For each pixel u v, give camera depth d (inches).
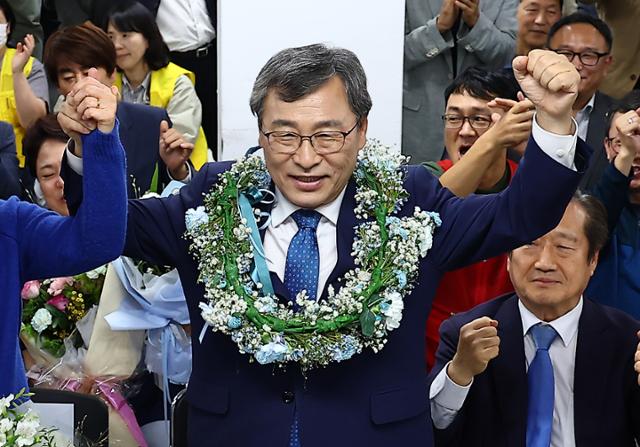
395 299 109.3
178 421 141.9
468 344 136.5
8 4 233.6
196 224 113.7
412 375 112.5
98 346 160.2
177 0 240.1
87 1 246.8
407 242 112.1
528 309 146.9
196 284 115.7
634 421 143.4
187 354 160.1
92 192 104.6
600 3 234.5
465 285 168.4
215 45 242.7
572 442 143.8
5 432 99.1
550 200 105.9
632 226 178.7
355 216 115.4
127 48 222.2
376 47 215.8
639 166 176.4
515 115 152.9
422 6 240.7
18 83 218.7
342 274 112.5
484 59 235.1
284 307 111.7
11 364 109.0
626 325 145.9
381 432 110.4
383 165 117.1
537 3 229.8
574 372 143.6
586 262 145.0
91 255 105.8
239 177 117.0
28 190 204.8
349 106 110.5
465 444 144.8
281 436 110.1
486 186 172.6
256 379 111.9
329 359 108.6
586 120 215.5
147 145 199.0
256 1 212.7
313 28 214.2
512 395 143.0
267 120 110.4
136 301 159.6
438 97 235.1
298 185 111.0
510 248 110.8
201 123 233.0
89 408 144.9
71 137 106.0
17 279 109.3
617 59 233.1
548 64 102.5
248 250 113.0
